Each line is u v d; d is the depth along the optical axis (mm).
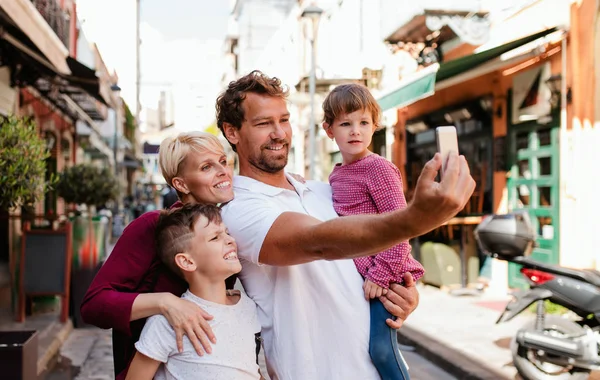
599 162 6891
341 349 1870
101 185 10891
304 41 18766
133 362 1745
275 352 1865
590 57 6938
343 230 1393
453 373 5355
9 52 8758
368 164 2189
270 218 1670
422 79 7930
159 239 1801
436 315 7387
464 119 9922
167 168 1946
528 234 4949
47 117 13648
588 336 4441
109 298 1746
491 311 7598
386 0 10328
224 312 1783
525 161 8398
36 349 3809
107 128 27719
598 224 6867
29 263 6926
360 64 13742
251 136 1910
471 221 8828
